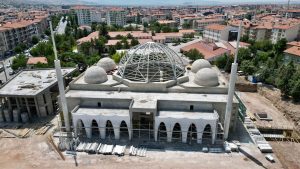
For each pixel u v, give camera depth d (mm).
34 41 162500
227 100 48875
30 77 70688
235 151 48656
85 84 59469
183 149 49375
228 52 114000
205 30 170375
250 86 80375
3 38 132375
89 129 52156
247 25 155375
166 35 167250
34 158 47625
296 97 70625
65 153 48750
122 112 52812
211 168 44250
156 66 60562
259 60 105812
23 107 62188
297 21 155625
